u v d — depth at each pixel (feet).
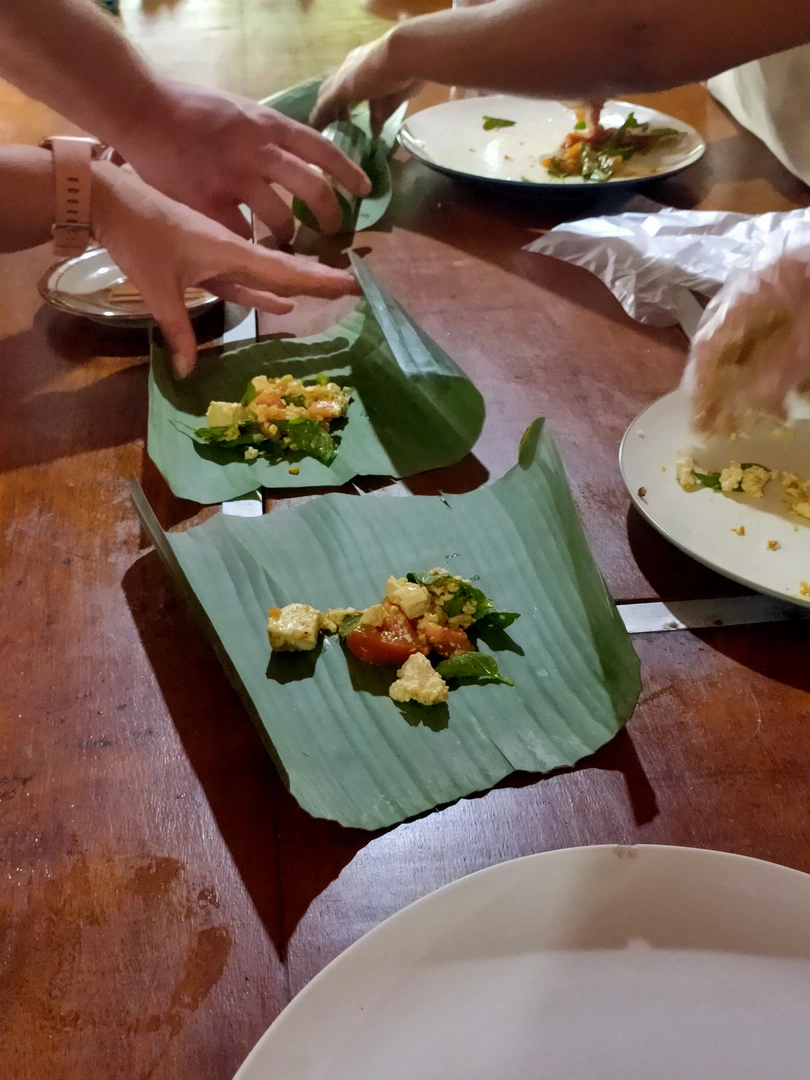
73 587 1.39
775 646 1.31
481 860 1.05
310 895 1.01
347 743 1.15
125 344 2.02
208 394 1.87
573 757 1.14
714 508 1.53
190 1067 0.86
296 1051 0.75
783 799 1.11
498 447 1.73
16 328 2.08
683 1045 0.80
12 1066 0.86
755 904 0.89
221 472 1.65
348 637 1.27
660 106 3.38
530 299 2.23
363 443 1.74
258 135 2.33
